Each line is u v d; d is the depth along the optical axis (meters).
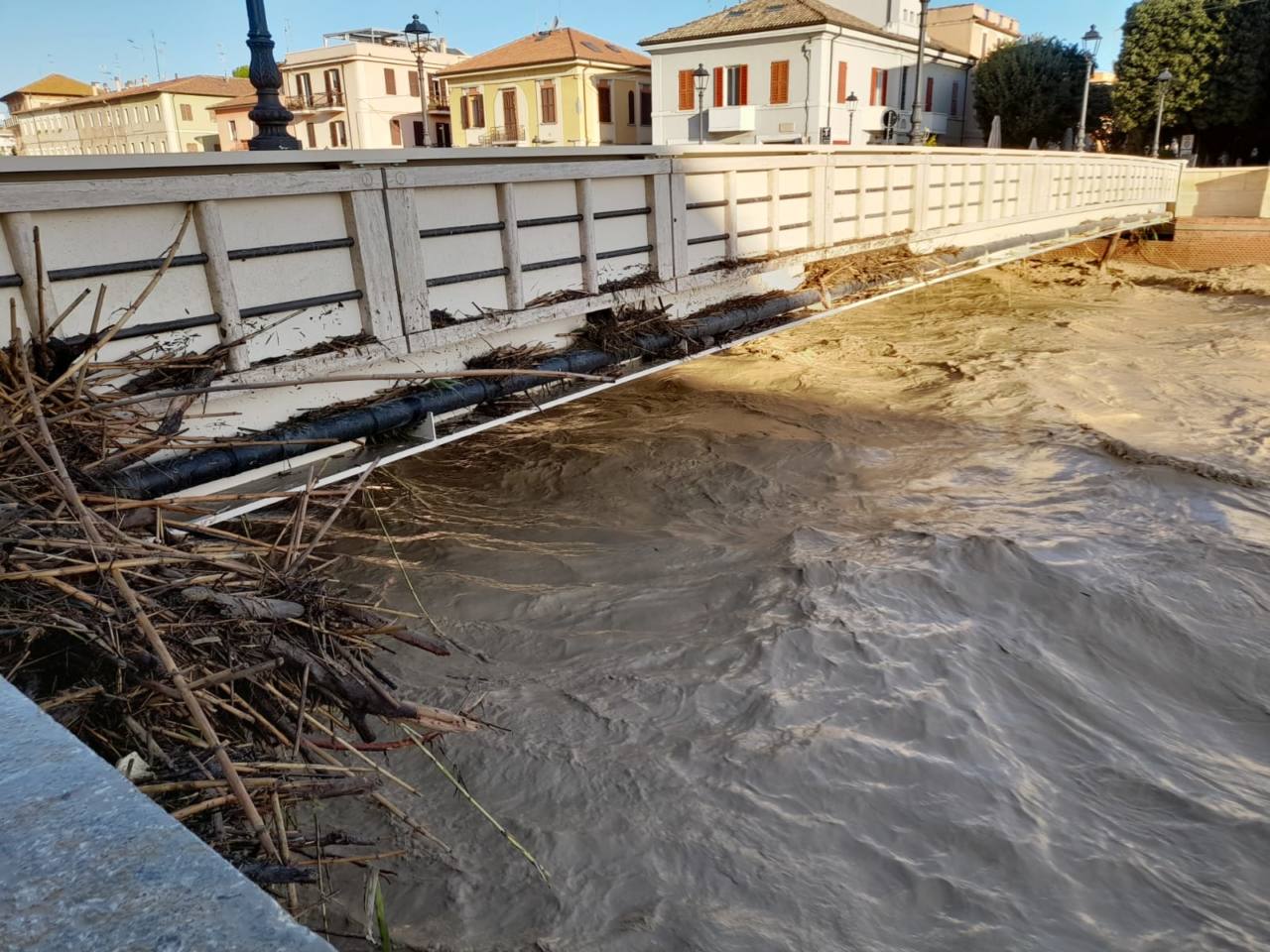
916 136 21.00
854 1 40.91
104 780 1.64
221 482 5.16
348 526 8.61
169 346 4.91
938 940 4.25
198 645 3.40
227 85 63.19
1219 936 4.34
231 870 1.41
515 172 6.58
